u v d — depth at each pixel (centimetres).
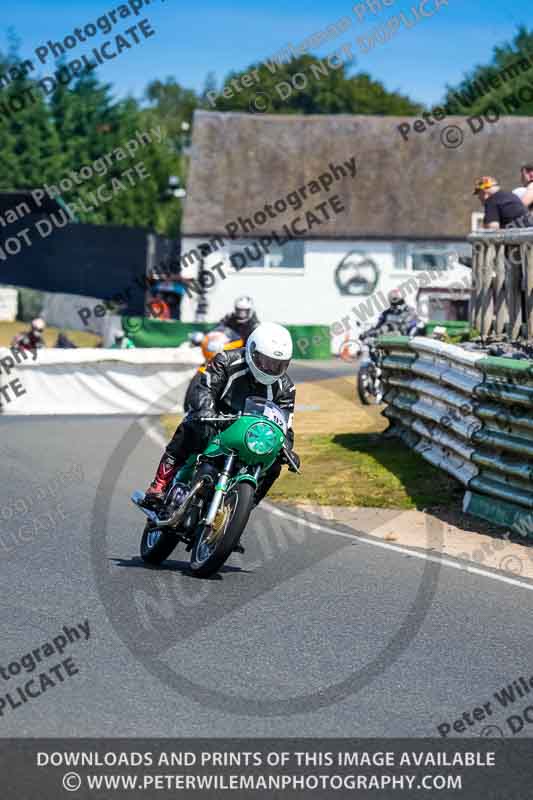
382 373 5138
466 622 2394
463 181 14100
